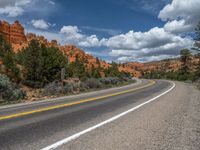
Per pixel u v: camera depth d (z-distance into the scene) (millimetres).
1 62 35031
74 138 6512
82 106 13430
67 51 135500
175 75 88625
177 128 8055
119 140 6383
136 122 8906
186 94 22469
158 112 11477
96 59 138625
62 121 8906
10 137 6551
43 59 34562
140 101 16281
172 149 5746
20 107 13102
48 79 35000
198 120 9656
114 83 41719
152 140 6465
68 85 26797
